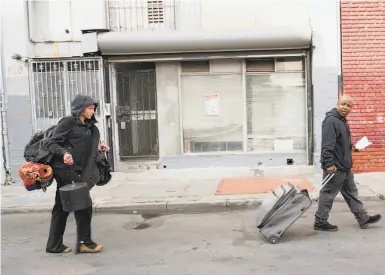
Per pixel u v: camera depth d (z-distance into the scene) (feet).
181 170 32.12
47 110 32.53
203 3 31.42
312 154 31.91
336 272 14.65
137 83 32.96
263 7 31.19
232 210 24.09
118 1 32.14
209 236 19.45
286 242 18.04
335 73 30.91
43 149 16.94
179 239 19.22
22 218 24.21
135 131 33.17
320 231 19.35
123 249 18.12
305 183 28.37
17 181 32.48
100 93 32.19
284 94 32.27
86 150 17.57
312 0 30.76
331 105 31.04
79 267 16.12
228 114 32.63
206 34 30.50
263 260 16.08
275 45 30.66
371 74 30.99
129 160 33.17
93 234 20.56
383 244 17.34
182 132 32.81
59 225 17.80
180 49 31.01
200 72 32.48
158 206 24.81
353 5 30.66
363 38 30.81
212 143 32.89
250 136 32.71
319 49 30.86
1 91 32.22
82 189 16.70
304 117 32.24
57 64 32.37
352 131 31.22
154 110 33.04
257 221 18.74
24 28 31.78
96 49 30.89
